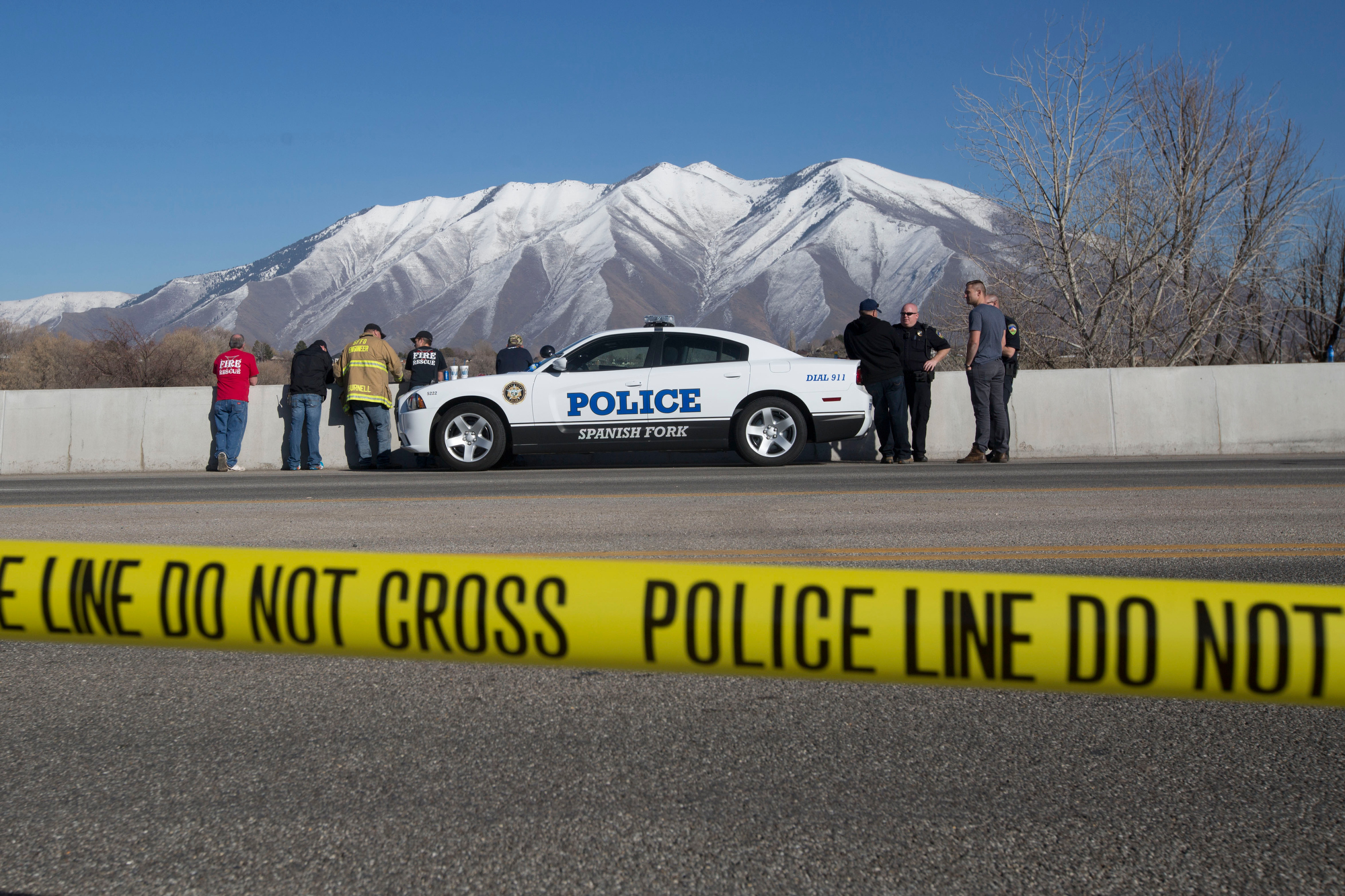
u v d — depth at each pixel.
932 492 7.35
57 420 12.45
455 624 1.21
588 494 7.57
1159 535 5.32
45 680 3.18
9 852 2.03
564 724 2.76
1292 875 1.92
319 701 2.96
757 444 10.66
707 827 2.12
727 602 1.17
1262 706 2.90
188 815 2.20
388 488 8.50
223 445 11.88
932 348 11.12
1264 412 12.16
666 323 10.91
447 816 2.18
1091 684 1.11
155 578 1.27
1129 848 2.03
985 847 2.04
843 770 2.43
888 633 1.13
